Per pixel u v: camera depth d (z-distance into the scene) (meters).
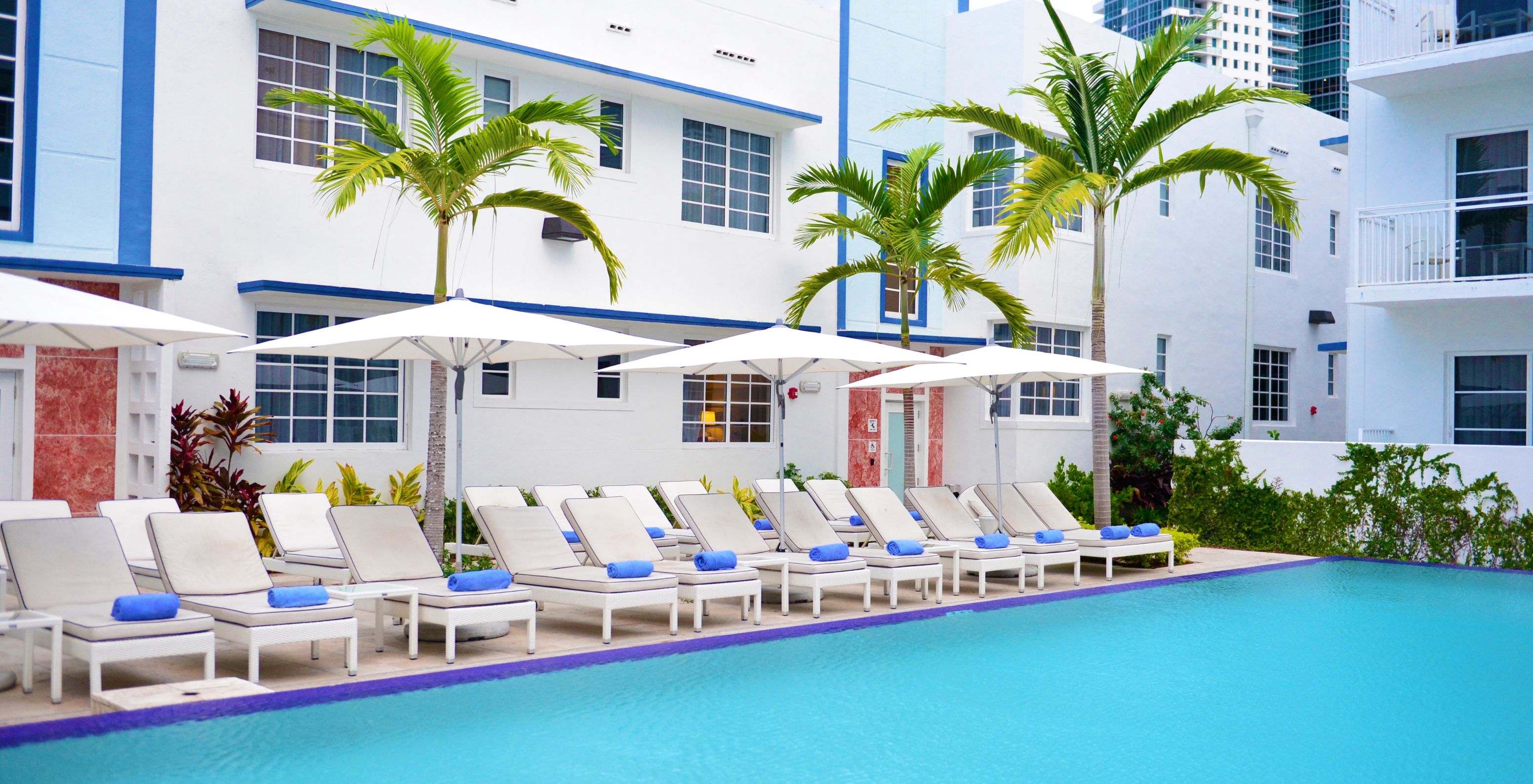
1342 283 25.88
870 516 12.69
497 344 10.40
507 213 15.17
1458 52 15.48
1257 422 23.66
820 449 19.02
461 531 10.59
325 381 13.86
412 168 10.92
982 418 20.02
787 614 10.60
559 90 15.77
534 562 9.73
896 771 5.97
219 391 12.91
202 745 6.03
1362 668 8.65
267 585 8.47
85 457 12.61
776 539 13.43
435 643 8.91
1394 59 16.11
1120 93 14.90
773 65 18.20
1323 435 25.27
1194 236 22.27
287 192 13.47
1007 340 20.20
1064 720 7.05
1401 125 17.02
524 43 15.34
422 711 6.91
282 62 13.53
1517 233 15.46
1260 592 12.66
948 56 20.73
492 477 15.09
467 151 10.95
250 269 13.19
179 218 12.71
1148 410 20.27
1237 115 22.80
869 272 17.39
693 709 7.15
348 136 14.05
